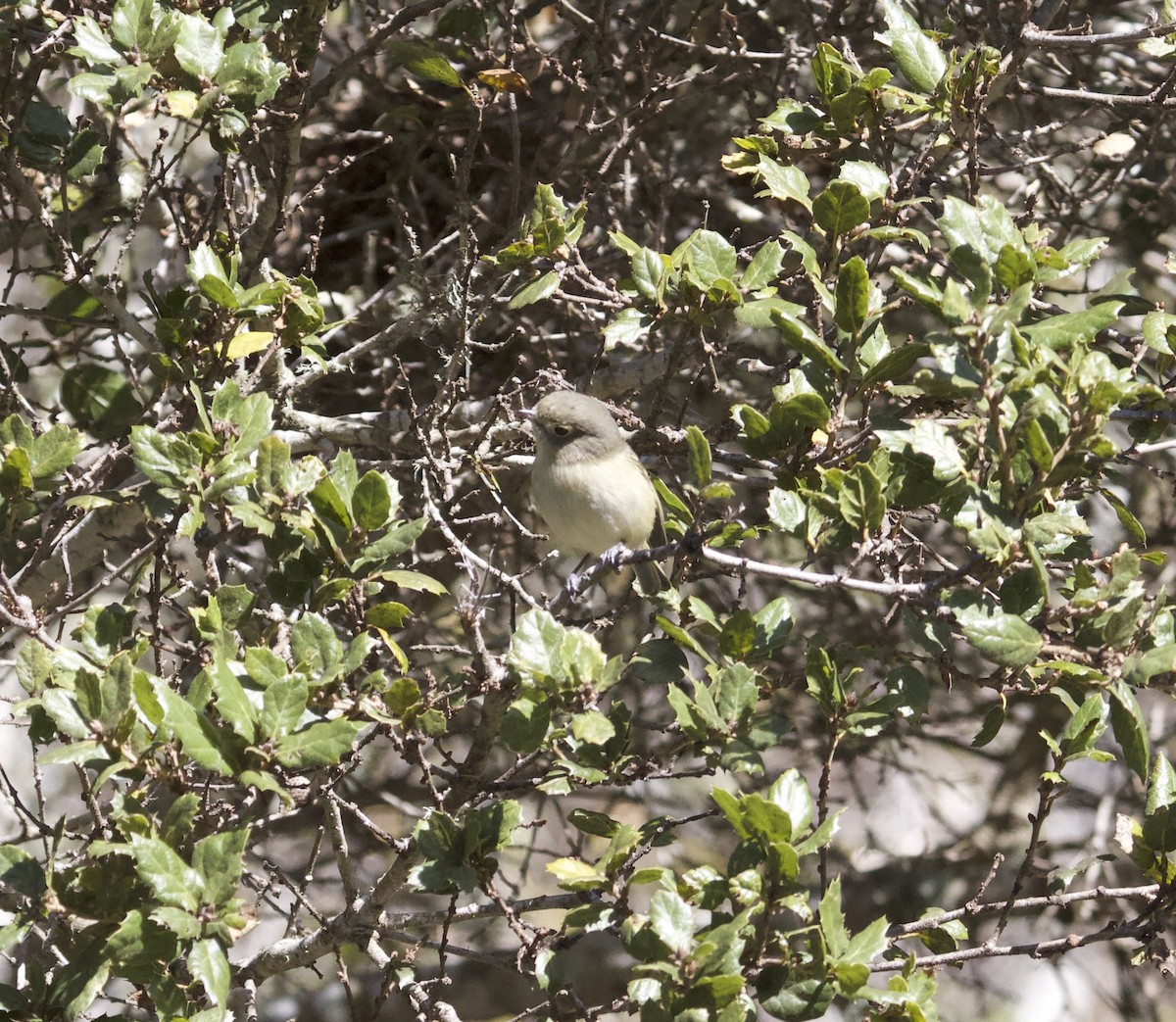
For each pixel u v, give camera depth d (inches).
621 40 638.5
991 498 301.3
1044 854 742.5
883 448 317.1
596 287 428.8
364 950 365.1
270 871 403.9
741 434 352.8
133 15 378.0
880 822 849.5
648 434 436.1
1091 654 305.3
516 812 307.6
